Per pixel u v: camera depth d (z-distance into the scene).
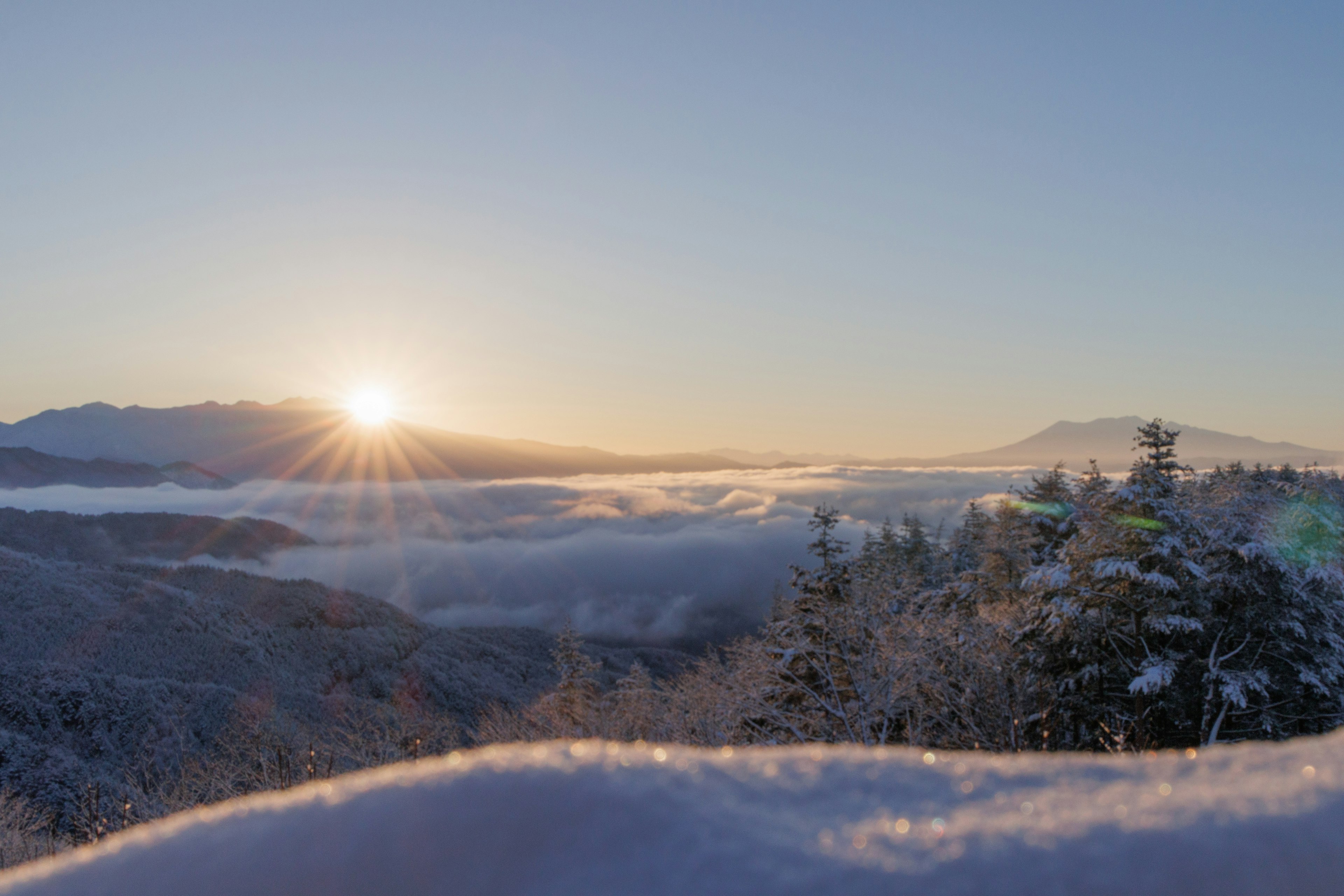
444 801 0.91
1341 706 16.33
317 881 0.84
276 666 67.62
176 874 0.89
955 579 34.44
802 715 13.97
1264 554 16.05
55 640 58.22
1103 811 0.83
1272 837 0.74
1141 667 15.80
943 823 0.81
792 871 0.71
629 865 0.77
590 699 26.73
